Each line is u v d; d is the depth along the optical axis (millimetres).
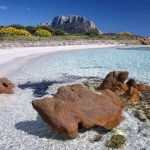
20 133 9281
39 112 9047
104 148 8227
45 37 62969
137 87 14203
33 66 23766
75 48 51375
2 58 28484
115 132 9133
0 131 9422
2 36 55375
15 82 17172
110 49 51844
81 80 17562
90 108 9164
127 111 11102
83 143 8523
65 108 8852
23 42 50688
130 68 23266
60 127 8547
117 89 13594
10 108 11852
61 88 9891
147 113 10859
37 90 15195
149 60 30641
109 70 22031
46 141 8703
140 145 8312
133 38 84500
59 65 24891
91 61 28859
